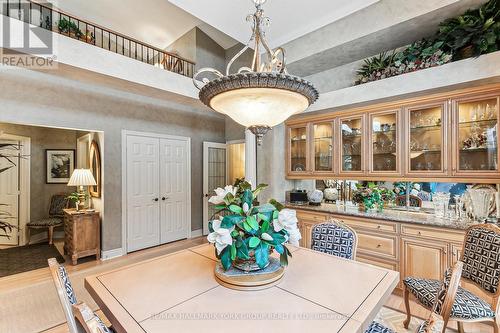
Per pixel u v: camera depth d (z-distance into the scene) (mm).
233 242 1442
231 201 1531
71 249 3861
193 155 5367
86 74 2717
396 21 2641
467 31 2396
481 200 2570
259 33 1619
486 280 1839
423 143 2871
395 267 2781
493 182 2408
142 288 1454
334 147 3555
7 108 3186
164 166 4879
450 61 2547
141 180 4543
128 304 1282
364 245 3018
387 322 2348
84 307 844
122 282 1533
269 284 1453
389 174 3070
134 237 4441
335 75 3756
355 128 3414
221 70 5883
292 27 3299
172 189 5004
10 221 4758
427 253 2564
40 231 5125
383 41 2996
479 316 1729
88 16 5012
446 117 2672
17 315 2479
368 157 3232
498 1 2223
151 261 1889
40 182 5180
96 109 3977
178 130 5105
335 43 3105
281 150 4152
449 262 2422
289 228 1465
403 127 2959
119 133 4254
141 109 4535
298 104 1525
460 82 2434
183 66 5383
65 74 2729
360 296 1358
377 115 3178
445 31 2547
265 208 1519
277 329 1077
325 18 3094
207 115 5633
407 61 2859
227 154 5973
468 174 2539
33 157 5082
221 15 2973
